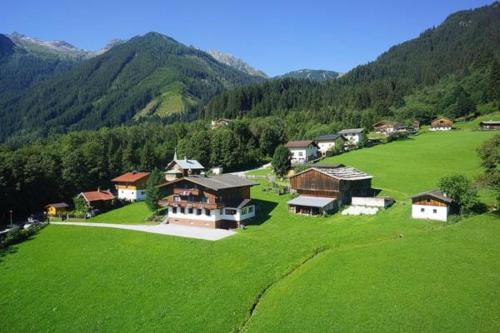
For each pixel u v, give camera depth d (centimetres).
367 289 4694
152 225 8838
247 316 4691
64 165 12962
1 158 11438
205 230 7981
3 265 7081
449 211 7125
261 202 9550
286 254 6075
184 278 5769
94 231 8312
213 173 14512
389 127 19950
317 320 4272
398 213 7588
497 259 5059
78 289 5888
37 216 11181
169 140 19362
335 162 13288
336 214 8244
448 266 4984
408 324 3966
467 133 16250
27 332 5050
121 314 5122
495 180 6612
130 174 13012
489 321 3856
